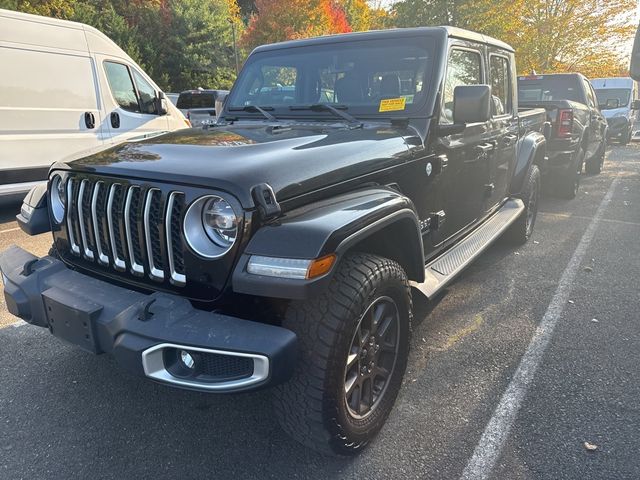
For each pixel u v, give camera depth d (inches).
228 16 1261.1
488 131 160.7
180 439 99.3
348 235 79.6
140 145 101.3
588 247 221.5
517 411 107.0
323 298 82.8
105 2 1088.8
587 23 839.1
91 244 96.0
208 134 110.1
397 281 94.6
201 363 78.4
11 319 149.8
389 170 106.3
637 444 96.8
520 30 769.6
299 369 81.9
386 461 93.1
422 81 125.8
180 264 83.7
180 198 81.8
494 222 179.5
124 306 83.0
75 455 94.8
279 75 143.3
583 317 151.9
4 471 90.7
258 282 74.1
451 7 701.3
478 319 150.6
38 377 119.9
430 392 113.9
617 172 451.8
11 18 254.1
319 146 97.0
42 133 269.9
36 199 113.1
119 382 118.0
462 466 91.7
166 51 1165.1
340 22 1235.2
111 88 300.2
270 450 96.3
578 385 116.4
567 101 307.3
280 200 81.0
